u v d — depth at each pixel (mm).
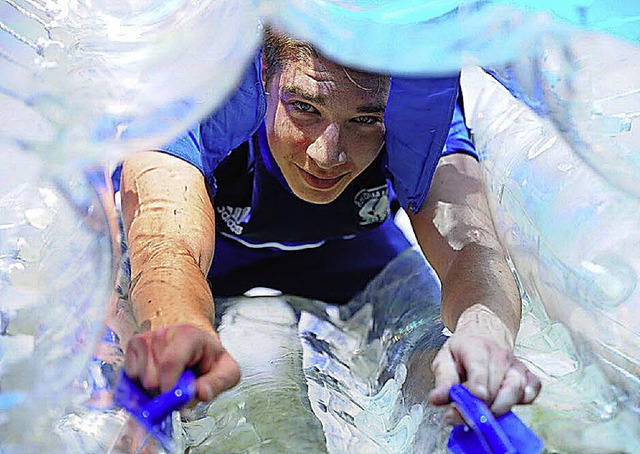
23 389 1546
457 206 2262
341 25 1720
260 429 2086
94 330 1678
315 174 2059
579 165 2037
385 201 2459
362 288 2783
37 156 1606
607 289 1888
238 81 1790
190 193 1966
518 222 2182
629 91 1782
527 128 2277
